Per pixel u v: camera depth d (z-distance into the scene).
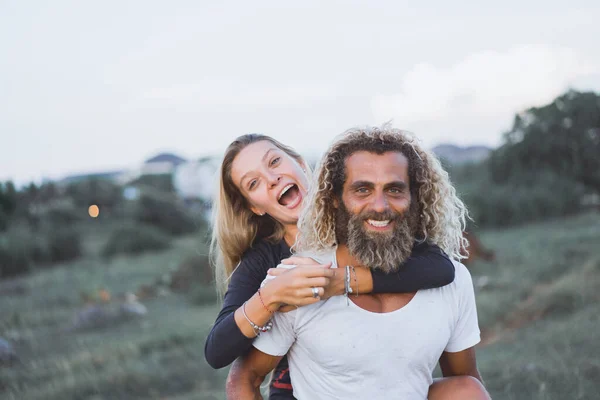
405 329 2.24
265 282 2.33
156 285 13.59
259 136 3.17
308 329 2.26
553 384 4.43
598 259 8.34
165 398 5.92
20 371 7.00
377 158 2.25
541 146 25.97
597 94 26.52
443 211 2.45
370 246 2.23
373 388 2.24
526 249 12.51
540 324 6.65
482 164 29.66
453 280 2.35
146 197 30.34
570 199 23.11
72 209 29.91
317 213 2.37
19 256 19.20
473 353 2.50
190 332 8.18
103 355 7.24
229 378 2.42
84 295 12.29
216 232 3.10
